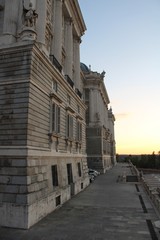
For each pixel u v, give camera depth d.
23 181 14.61
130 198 24.56
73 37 38.16
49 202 17.67
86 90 62.56
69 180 26.09
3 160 15.34
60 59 26.48
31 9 17.80
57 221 15.50
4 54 17.22
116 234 13.09
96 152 57.97
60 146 22.88
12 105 16.03
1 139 15.73
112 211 18.66
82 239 12.20
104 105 78.38
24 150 15.02
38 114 17.42
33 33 17.64
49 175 18.89
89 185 35.25
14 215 14.07
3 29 18.95
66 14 32.75
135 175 49.62
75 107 30.48
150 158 89.94
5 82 16.52
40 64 18.25
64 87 25.06
